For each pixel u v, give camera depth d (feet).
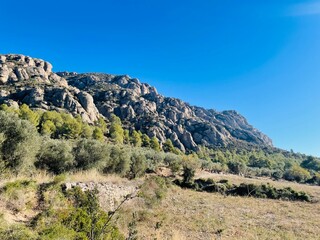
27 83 430.20
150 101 590.55
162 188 71.72
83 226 24.35
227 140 592.19
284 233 48.88
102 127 352.90
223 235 43.68
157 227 39.70
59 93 398.01
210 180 125.80
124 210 45.32
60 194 36.14
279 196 108.47
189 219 52.49
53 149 69.31
